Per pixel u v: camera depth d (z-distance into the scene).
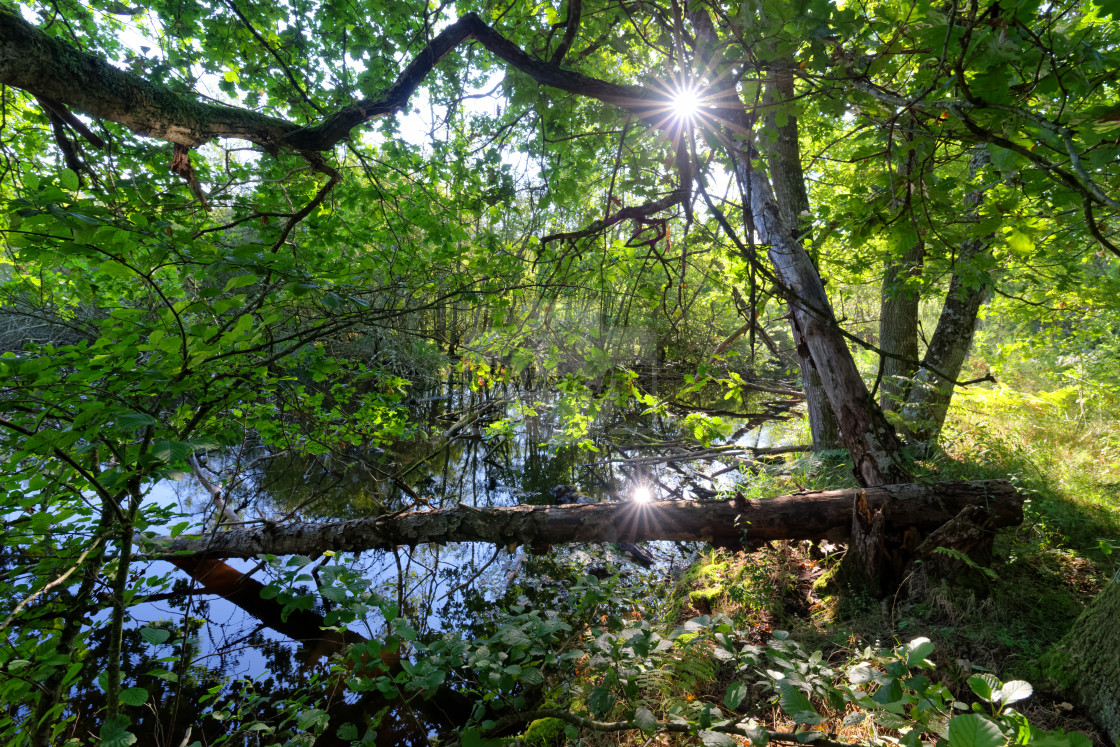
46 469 1.89
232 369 2.16
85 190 2.43
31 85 1.71
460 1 3.29
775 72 1.33
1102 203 0.86
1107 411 6.63
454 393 11.51
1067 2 0.95
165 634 1.76
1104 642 2.38
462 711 3.32
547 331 3.39
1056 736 1.03
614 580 4.24
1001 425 6.27
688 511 4.14
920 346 7.89
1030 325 9.02
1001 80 1.00
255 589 4.56
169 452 1.40
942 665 2.82
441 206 3.79
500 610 4.36
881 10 1.10
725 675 3.03
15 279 3.12
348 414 4.29
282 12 3.25
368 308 2.38
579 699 3.00
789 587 3.92
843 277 5.54
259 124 2.48
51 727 1.74
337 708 3.31
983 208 1.55
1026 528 4.11
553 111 2.64
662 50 2.00
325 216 3.60
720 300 4.71
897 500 3.78
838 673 2.45
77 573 1.95
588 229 2.64
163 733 3.07
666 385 10.43
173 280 2.52
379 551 5.39
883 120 1.40
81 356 1.82
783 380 12.91
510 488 7.38
